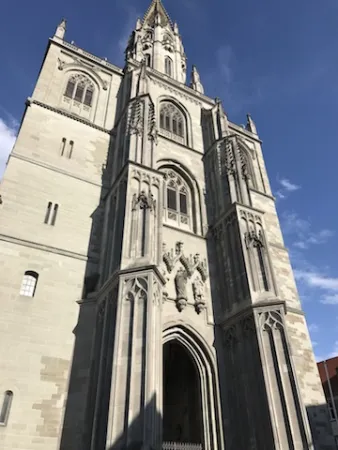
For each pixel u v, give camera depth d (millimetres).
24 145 26500
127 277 19078
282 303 22297
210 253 28500
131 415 14781
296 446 17719
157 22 56469
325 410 24625
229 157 32375
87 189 26953
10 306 19531
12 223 22438
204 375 22531
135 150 26469
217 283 26984
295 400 19156
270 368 20312
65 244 23344
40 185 25156
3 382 17266
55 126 29234
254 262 25172
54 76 33656
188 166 33938
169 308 23453
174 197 31250
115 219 23188
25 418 16812
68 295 21359
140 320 17578
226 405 21516
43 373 18281
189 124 38812
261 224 28031
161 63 49938
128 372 16094
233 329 23594
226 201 29906
